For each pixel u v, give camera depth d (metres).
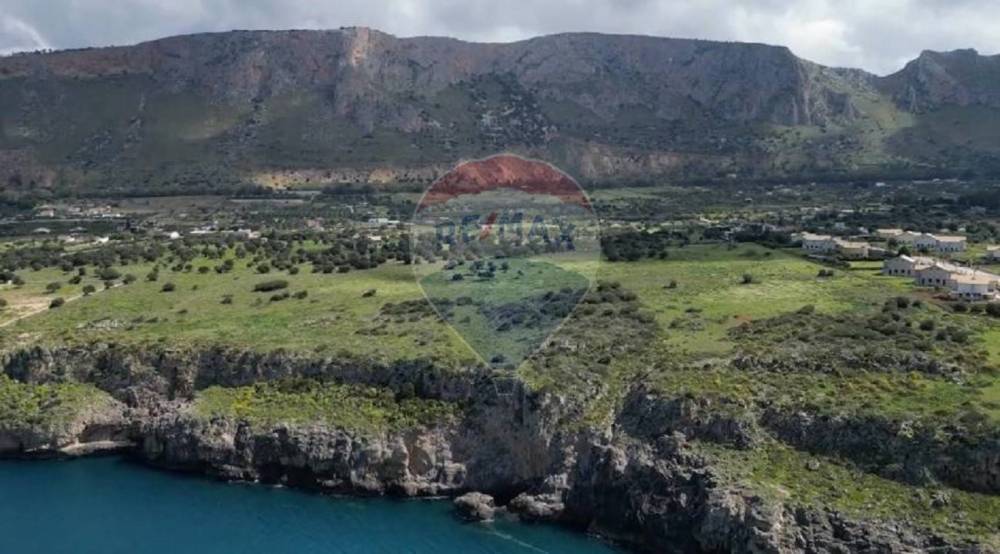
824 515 84.81
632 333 115.62
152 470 113.75
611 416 102.88
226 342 125.00
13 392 124.25
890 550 80.75
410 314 128.62
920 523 82.44
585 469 99.69
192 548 93.50
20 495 106.69
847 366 103.19
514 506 100.38
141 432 118.94
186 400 120.12
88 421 119.88
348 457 106.44
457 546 93.19
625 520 94.62
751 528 85.06
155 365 124.06
